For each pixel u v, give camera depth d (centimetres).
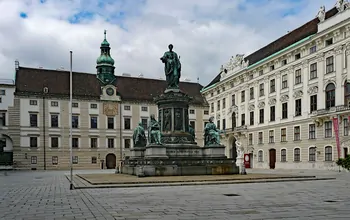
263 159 6078
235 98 7069
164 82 8569
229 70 7294
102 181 2317
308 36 5091
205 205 1313
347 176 3147
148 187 2077
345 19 4344
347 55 4369
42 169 6875
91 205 1343
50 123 7044
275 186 2105
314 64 4975
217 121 7894
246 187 2041
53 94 7094
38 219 1063
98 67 7875
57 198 1592
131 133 7681
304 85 5138
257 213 1132
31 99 6931
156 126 2969
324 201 1412
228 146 7225
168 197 1566
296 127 5312
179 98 3153
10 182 2842
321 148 4750
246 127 6562
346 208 1230
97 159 7338
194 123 8294
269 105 5969
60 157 7062
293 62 5384
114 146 7525
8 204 1413
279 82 5734
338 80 4491
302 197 1544
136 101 7788
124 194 1709
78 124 7256
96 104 7450
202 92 8600
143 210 1208
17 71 7206
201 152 3098
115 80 7994
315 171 4316
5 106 6731
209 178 2491
